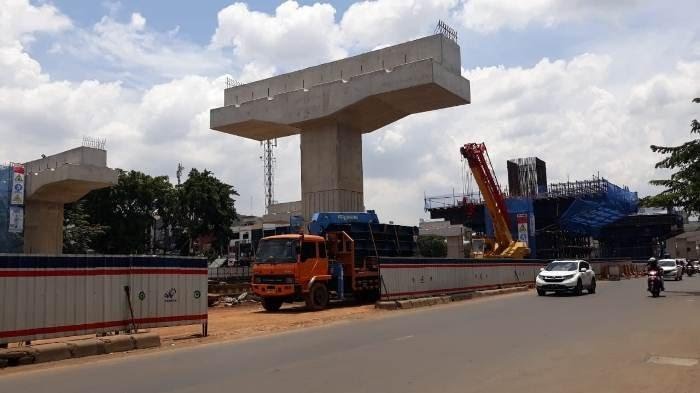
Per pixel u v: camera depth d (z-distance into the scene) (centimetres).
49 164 4825
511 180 7838
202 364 1089
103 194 5500
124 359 1195
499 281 3753
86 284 1306
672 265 5025
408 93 3244
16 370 1091
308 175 3516
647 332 1398
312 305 2420
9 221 4662
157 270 1461
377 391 809
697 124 2808
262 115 3628
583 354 1099
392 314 2156
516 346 1208
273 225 7525
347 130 3556
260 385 867
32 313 1205
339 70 3494
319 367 1009
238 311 2617
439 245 7419
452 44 3331
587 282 3061
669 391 803
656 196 2966
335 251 2706
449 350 1173
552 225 7162
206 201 5984
